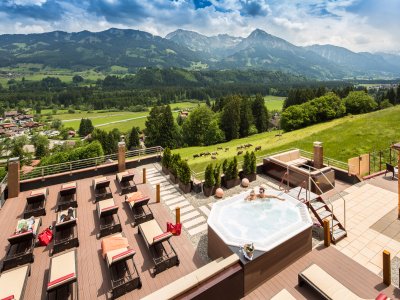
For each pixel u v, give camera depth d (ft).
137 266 25.35
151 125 207.31
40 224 31.17
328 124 157.69
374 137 100.22
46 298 21.57
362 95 197.67
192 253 27.55
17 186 40.83
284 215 30.30
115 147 225.97
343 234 28.89
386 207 35.35
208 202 39.81
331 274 23.49
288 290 22.08
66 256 24.03
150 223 29.86
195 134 202.18
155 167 56.39
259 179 48.80
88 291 22.40
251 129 214.28
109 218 33.71
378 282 22.33
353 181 43.47
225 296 20.76
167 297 18.37
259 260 22.33
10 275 22.11
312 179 38.81
